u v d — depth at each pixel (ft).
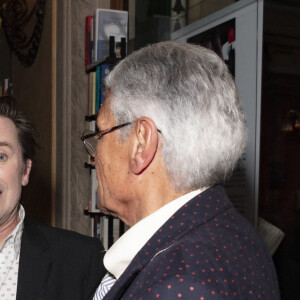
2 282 5.92
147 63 3.23
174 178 3.09
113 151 3.35
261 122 7.71
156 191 3.15
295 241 7.53
